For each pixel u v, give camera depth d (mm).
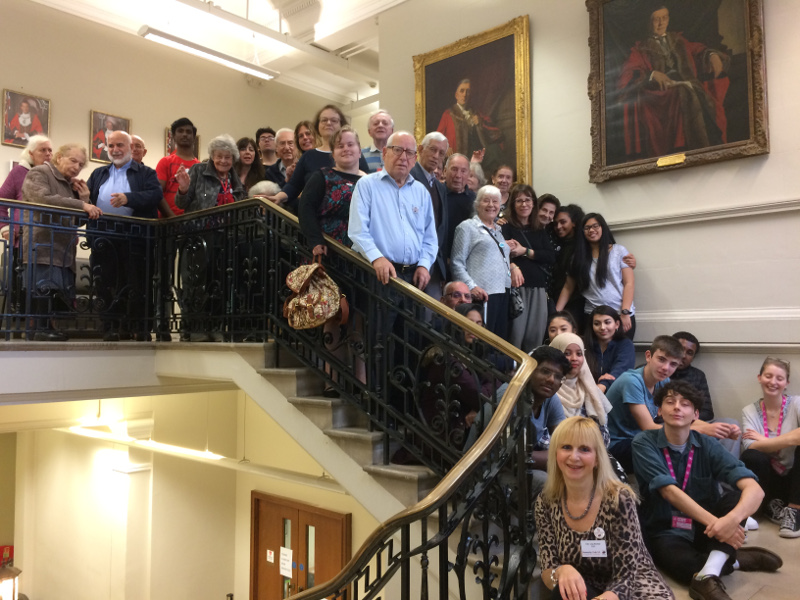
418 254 3639
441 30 6906
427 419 3357
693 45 5109
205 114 8625
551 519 2498
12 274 4445
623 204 5504
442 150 4160
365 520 6820
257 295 4133
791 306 4664
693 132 5090
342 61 9016
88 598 7785
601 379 4387
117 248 4820
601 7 5617
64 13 7371
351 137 3820
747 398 4801
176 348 4574
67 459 8367
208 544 7988
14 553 9031
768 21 4836
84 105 7488
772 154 4785
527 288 4781
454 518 2434
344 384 3678
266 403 3908
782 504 3650
